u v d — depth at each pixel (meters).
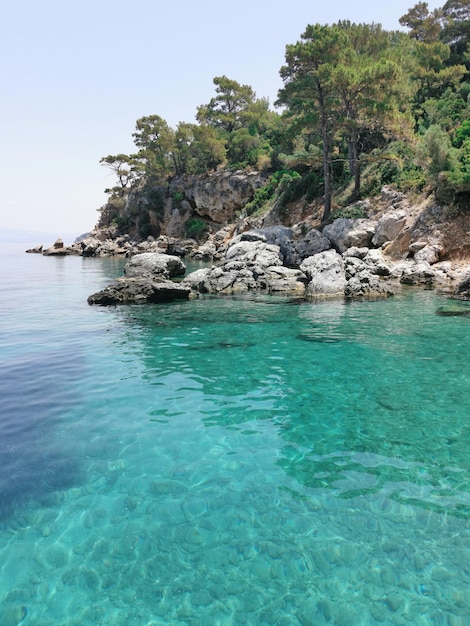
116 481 6.16
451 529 5.05
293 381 10.14
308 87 35.00
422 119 41.38
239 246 30.69
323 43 33.41
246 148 64.94
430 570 4.44
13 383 10.09
